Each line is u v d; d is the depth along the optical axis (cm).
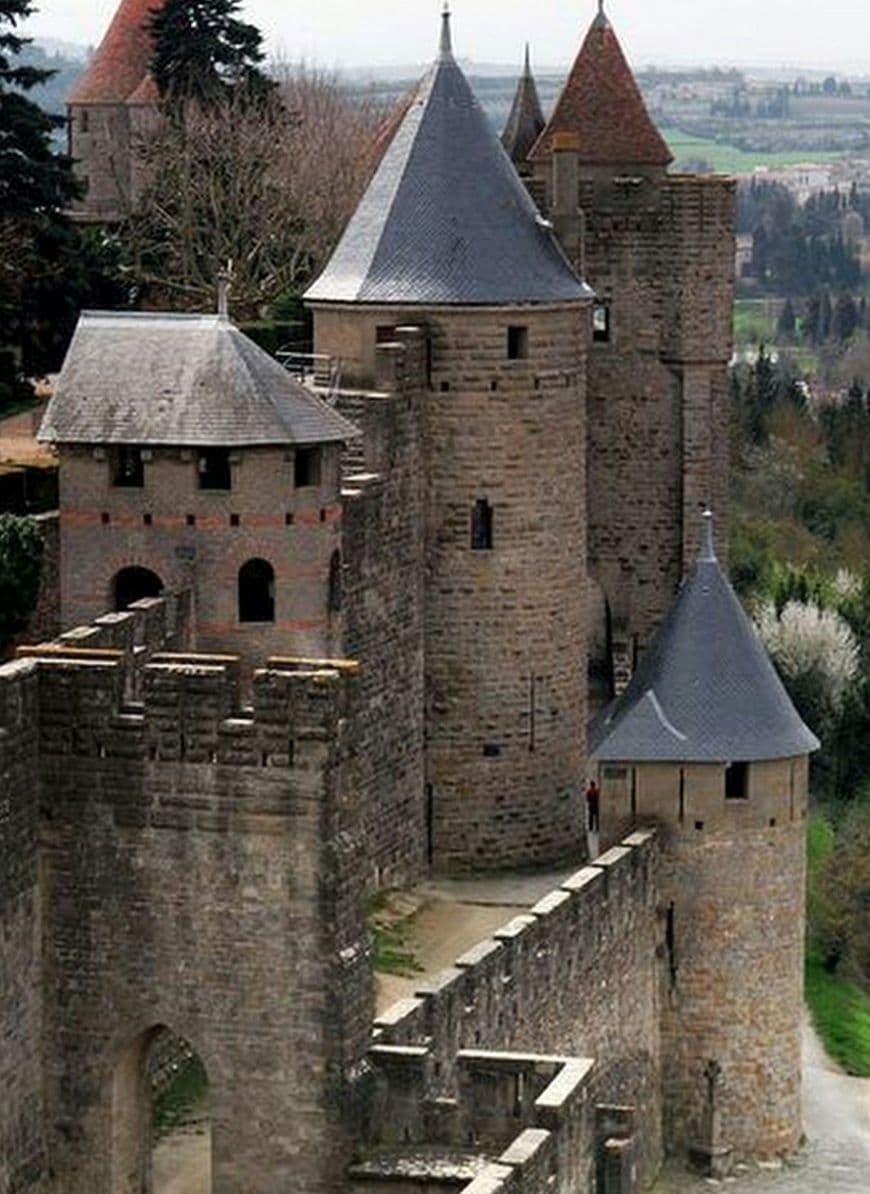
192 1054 7931
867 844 13512
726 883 9912
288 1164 6431
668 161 13012
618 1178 6956
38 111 14012
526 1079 6569
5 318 13750
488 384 10488
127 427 8294
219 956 6412
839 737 16275
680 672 9994
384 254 10531
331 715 6288
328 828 6338
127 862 6438
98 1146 6538
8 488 10706
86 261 14688
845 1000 11981
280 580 8406
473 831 10706
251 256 15938
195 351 8394
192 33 17800
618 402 12662
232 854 6375
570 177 11881
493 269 10475
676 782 9844
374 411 9956
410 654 10419
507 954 8156
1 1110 6353
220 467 8325
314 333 10731
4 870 6306
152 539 8338
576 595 10869
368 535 9862
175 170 16825
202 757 6356
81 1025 6506
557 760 10831
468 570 10575
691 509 12688
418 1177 6331
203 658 6494
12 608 9375
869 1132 10350
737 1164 10019
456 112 10731
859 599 19050
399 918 9950
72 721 6419
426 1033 7312
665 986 9956
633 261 12556
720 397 12725
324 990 6366
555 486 10688
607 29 13050
